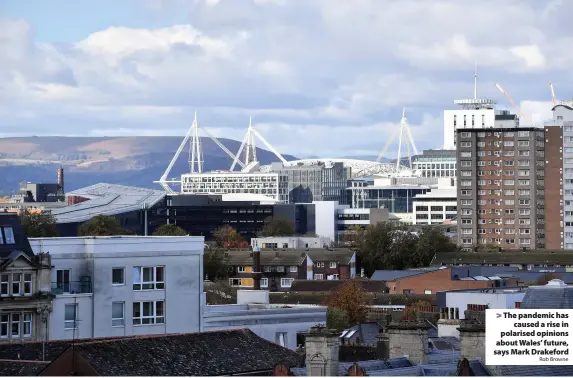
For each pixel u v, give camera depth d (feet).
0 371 648.79
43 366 649.20
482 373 594.24
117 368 640.99
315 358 597.11
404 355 652.89
